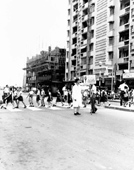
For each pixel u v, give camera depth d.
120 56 35.00
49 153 4.48
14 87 15.09
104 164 3.85
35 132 6.57
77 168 3.63
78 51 48.72
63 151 4.64
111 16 36.31
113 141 5.61
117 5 35.69
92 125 8.02
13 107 14.86
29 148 4.84
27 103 20.52
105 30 38.09
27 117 9.95
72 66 52.22
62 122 8.61
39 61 75.44
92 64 42.28
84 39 47.50
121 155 4.41
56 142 5.41
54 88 41.78
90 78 27.06
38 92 17.69
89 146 5.09
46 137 5.93
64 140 5.63
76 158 4.18
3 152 4.51
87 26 44.59
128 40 32.25
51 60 66.50
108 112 13.03
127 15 33.72
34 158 4.15
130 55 31.52
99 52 39.72
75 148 4.89
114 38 36.00
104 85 36.97
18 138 5.77
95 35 41.59
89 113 12.23
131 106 17.42
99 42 39.94
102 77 37.25
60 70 65.12
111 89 31.98
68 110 13.66
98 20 40.66
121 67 34.59
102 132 6.75
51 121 8.82
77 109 11.45
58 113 11.84
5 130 6.82
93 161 4.00
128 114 12.09
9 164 3.81
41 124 8.05
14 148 4.82
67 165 3.77
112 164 3.85
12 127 7.36
